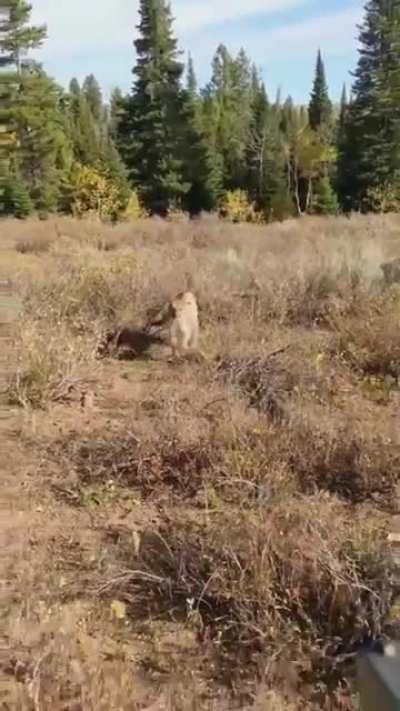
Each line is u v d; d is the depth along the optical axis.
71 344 7.52
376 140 46.84
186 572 3.95
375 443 5.55
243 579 3.67
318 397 6.68
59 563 4.20
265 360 7.30
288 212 43.12
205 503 4.71
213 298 10.02
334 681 3.26
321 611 3.58
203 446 5.43
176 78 47.31
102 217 39.00
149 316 9.26
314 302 10.10
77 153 47.00
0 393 6.95
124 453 5.60
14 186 41.66
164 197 46.62
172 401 6.48
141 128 47.12
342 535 4.04
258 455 5.20
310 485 5.14
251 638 3.51
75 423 6.39
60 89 51.41
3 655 3.35
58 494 5.11
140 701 3.12
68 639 3.41
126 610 3.81
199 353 8.30
